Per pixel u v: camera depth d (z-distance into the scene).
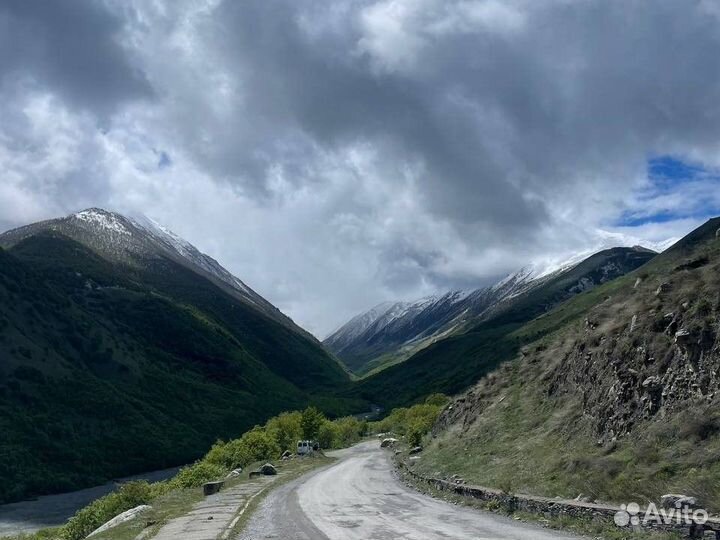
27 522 56.44
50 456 85.00
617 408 22.55
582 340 29.61
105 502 34.81
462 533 16.20
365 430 123.31
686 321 21.11
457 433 41.34
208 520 22.58
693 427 17.30
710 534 12.02
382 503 25.62
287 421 95.25
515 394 36.22
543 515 17.81
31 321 137.25
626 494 16.14
